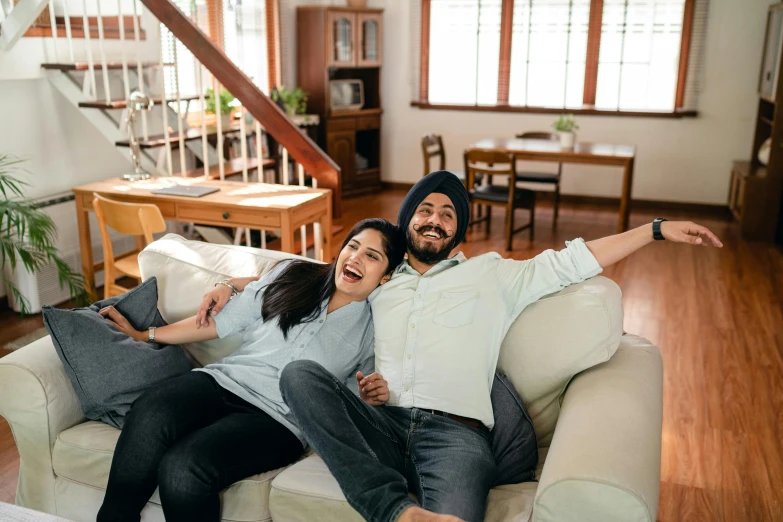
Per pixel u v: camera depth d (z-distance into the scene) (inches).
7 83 156.6
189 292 91.0
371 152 296.7
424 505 64.9
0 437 109.0
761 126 244.5
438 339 74.5
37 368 77.5
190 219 144.4
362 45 275.9
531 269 78.7
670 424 113.9
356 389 80.5
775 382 129.0
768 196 222.4
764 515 91.3
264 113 156.3
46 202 162.7
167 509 67.3
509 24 273.9
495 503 66.5
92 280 157.4
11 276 157.6
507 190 223.0
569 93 274.1
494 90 283.0
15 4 157.9
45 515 60.2
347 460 63.1
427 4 280.7
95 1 185.2
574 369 75.1
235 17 237.1
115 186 153.6
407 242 79.0
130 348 79.6
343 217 249.8
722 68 252.8
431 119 291.3
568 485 56.9
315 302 78.3
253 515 70.1
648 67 262.1
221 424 71.9
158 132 181.3
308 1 279.3
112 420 78.9
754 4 243.9
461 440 68.6
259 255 91.8
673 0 252.8
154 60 203.2
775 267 199.8
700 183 264.5
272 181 229.9
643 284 184.5
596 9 261.9
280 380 70.0
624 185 214.2
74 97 165.0
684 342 147.0
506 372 78.4
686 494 95.5
